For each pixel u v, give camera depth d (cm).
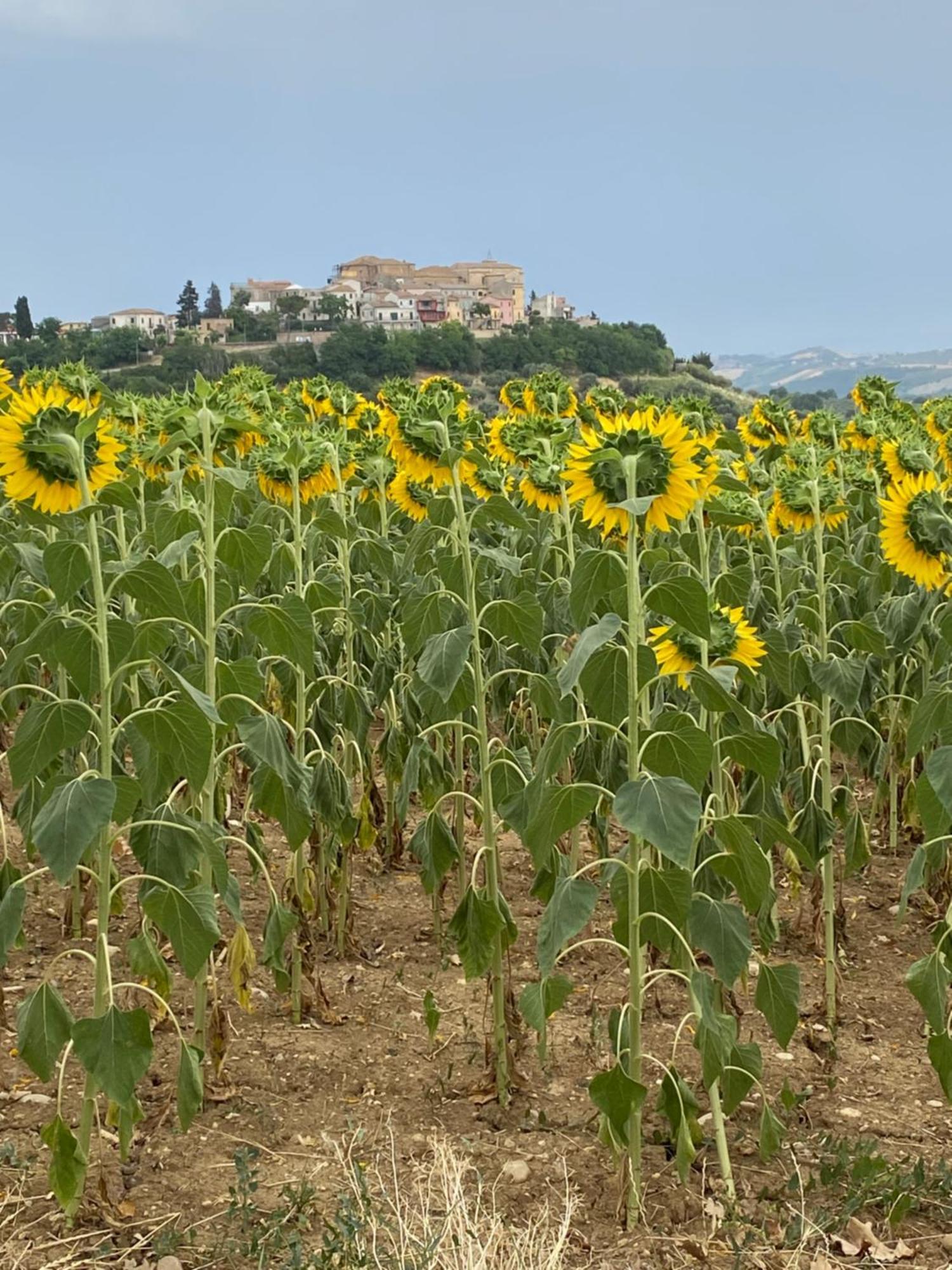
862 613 616
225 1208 373
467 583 436
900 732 640
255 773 418
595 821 475
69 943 561
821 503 562
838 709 572
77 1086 442
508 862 669
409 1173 392
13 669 347
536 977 536
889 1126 424
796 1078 456
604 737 481
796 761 552
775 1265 348
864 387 1084
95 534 337
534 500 594
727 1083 376
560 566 621
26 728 325
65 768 509
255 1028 490
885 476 722
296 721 529
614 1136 353
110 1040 323
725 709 349
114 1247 354
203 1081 441
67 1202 342
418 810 732
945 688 382
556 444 570
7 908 326
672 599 340
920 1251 358
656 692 471
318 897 562
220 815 570
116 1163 396
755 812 463
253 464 737
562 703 479
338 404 961
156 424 589
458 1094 441
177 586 340
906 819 660
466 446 580
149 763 384
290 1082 449
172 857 367
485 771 427
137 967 351
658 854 491
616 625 313
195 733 341
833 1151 403
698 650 398
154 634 381
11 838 671
